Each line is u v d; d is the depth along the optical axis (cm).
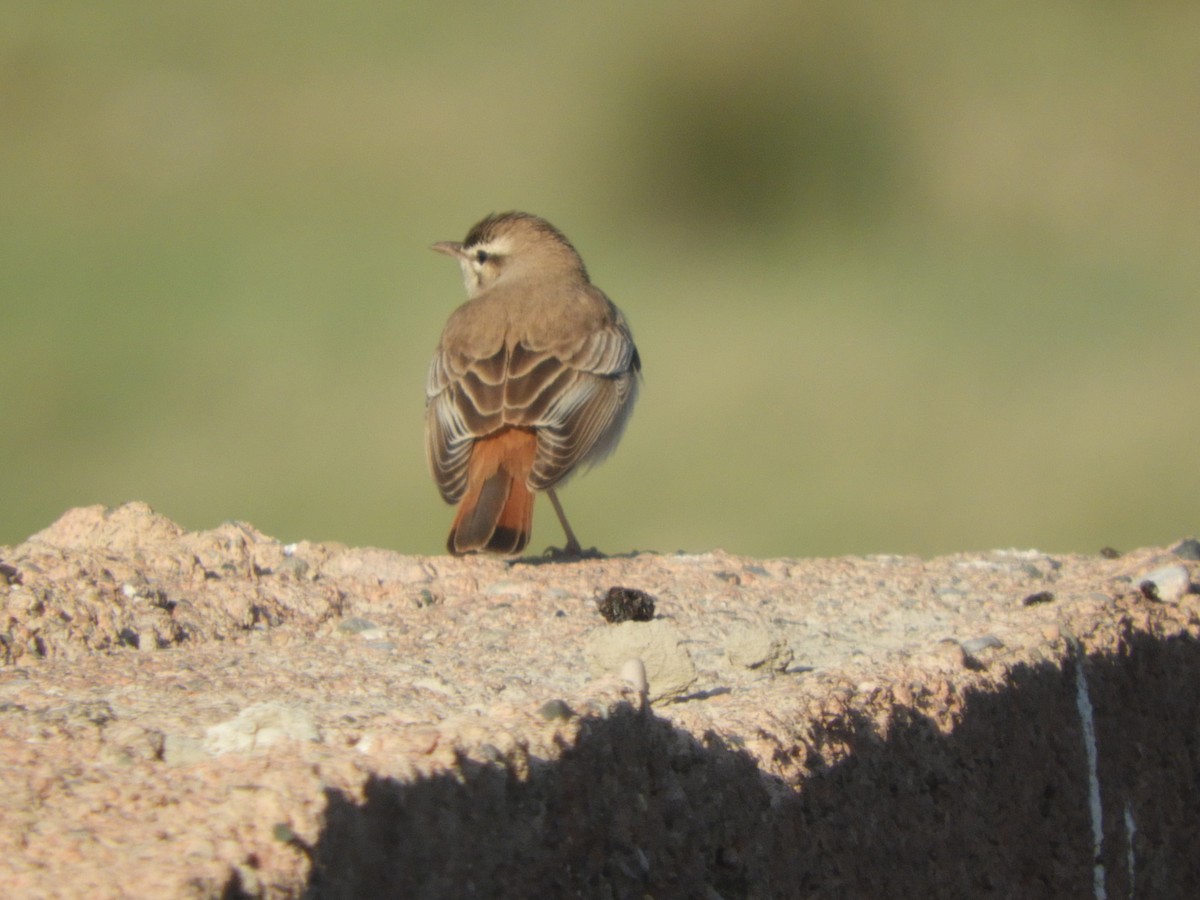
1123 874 883
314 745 593
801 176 3544
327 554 1033
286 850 519
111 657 815
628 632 783
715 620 945
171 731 642
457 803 569
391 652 845
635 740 633
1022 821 810
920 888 742
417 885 554
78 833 526
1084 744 859
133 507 1031
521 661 828
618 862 621
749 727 694
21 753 599
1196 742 954
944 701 771
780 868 677
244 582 946
